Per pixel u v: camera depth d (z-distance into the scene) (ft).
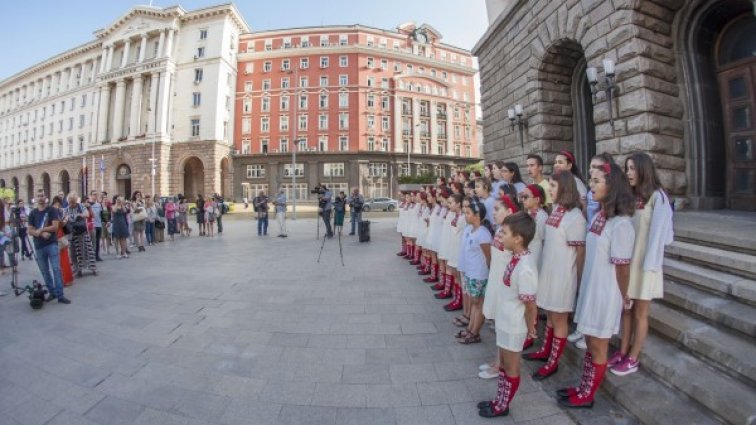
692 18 21.66
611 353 10.87
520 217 8.80
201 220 50.57
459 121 163.43
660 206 9.54
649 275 9.46
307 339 13.73
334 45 145.28
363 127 144.87
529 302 8.49
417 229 25.25
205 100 129.59
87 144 151.64
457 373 11.12
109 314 16.85
